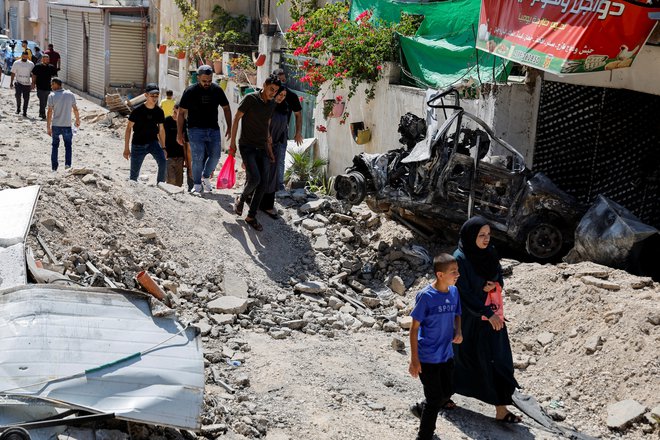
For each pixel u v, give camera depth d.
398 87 13.87
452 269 5.89
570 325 8.16
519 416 6.89
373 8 15.59
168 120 12.44
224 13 25.19
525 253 10.55
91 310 5.91
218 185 11.24
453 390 6.34
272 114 10.29
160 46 27.14
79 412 5.09
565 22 9.17
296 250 10.46
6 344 5.38
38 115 23.91
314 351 7.82
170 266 8.91
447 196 10.38
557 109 11.95
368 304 9.50
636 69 10.49
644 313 7.67
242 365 7.32
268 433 6.11
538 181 10.12
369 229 11.20
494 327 6.45
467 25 13.37
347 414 6.59
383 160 10.74
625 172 11.04
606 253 9.12
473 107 12.68
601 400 7.27
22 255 7.02
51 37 39.19
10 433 4.57
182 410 5.36
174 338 5.91
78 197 9.12
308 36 15.85
